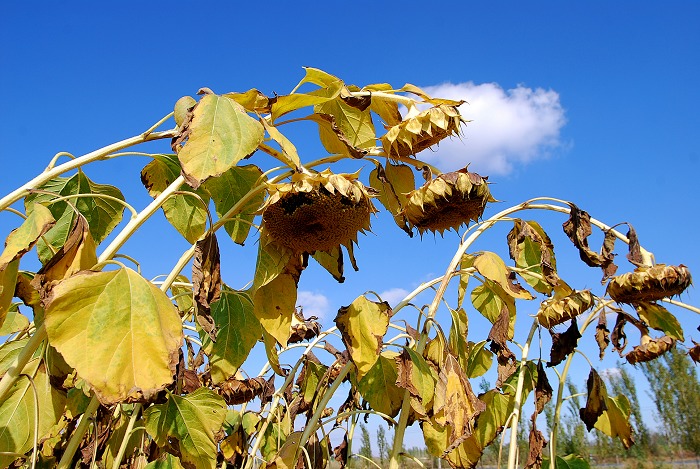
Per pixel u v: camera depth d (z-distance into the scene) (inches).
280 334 37.2
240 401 59.9
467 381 40.2
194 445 39.2
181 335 28.0
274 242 37.3
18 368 27.1
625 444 67.9
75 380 48.1
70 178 44.9
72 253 28.8
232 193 46.3
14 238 29.6
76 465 46.7
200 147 31.1
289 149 34.1
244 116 32.5
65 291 25.8
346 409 56.1
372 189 36.1
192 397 39.9
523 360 59.4
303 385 59.3
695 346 72.1
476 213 41.2
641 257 55.1
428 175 41.1
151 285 28.1
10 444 32.4
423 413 39.1
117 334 26.2
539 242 49.6
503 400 58.1
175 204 46.1
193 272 32.3
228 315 45.3
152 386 25.8
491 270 43.3
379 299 39.9
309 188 34.3
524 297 42.7
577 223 50.8
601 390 61.5
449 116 40.4
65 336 25.4
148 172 46.3
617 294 56.1
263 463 49.8
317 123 40.4
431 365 43.5
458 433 38.6
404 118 41.8
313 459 45.3
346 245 38.1
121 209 46.8
